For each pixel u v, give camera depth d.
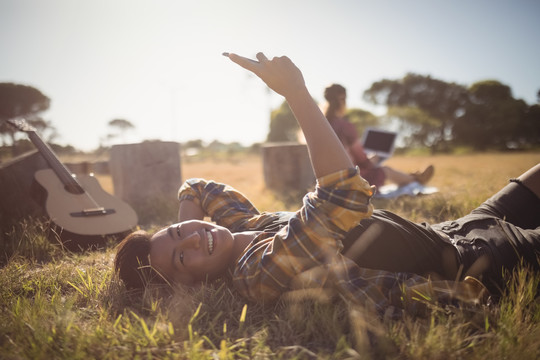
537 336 1.48
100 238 3.36
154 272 2.06
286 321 1.78
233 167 21.25
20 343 1.57
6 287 2.25
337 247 1.68
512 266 1.87
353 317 1.65
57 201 3.48
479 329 1.60
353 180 1.54
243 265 1.85
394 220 2.00
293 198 5.79
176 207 4.91
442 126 58.69
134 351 1.54
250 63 1.55
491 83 56.16
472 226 2.07
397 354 1.48
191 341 1.53
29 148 7.19
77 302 2.14
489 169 9.66
